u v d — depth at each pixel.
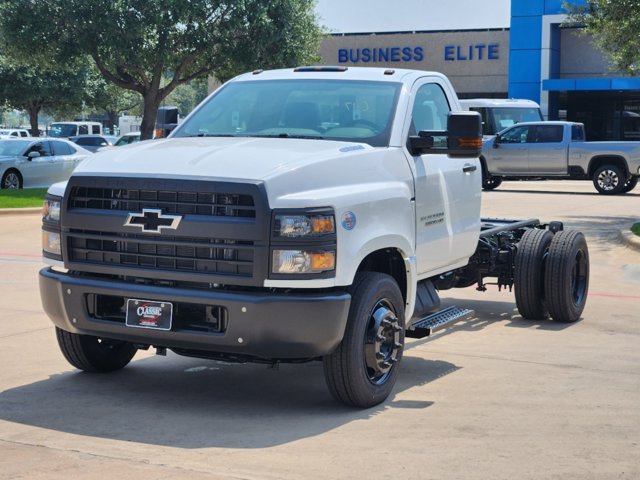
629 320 9.70
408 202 6.68
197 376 7.26
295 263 5.70
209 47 37.59
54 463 5.13
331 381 6.16
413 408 6.36
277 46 38.69
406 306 6.82
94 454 5.30
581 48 44.94
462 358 7.91
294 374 7.39
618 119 45.69
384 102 7.02
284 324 5.72
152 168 5.99
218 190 5.73
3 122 114.50
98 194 6.12
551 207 23.34
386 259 6.84
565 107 46.34
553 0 43.50
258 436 5.70
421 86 7.38
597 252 15.14
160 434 5.73
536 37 43.97
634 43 19.45
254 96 7.37
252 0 37.50
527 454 5.39
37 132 54.50
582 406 6.44
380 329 6.25
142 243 5.99
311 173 5.95
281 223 5.69
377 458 5.29
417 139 6.95
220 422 6.01
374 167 6.46
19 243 15.49
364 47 49.81
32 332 8.67
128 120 68.19
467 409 6.34
